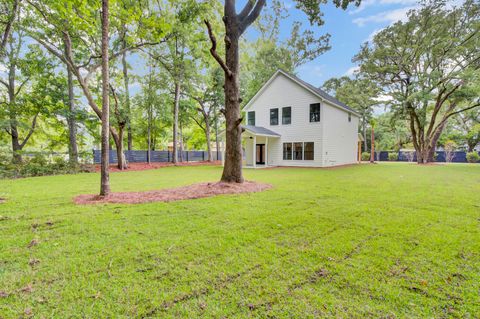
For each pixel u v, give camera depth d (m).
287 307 1.75
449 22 15.71
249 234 3.20
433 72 16.20
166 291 1.96
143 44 10.52
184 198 5.44
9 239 3.05
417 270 2.26
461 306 1.76
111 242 2.96
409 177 9.53
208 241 2.97
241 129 7.25
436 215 4.02
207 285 2.04
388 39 17.69
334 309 1.72
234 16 6.95
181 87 19.41
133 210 4.45
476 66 16.08
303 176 10.11
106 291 1.96
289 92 17.61
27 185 7.80
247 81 22.34
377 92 20.00
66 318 1.65
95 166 14.92
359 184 7.57
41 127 17.62
